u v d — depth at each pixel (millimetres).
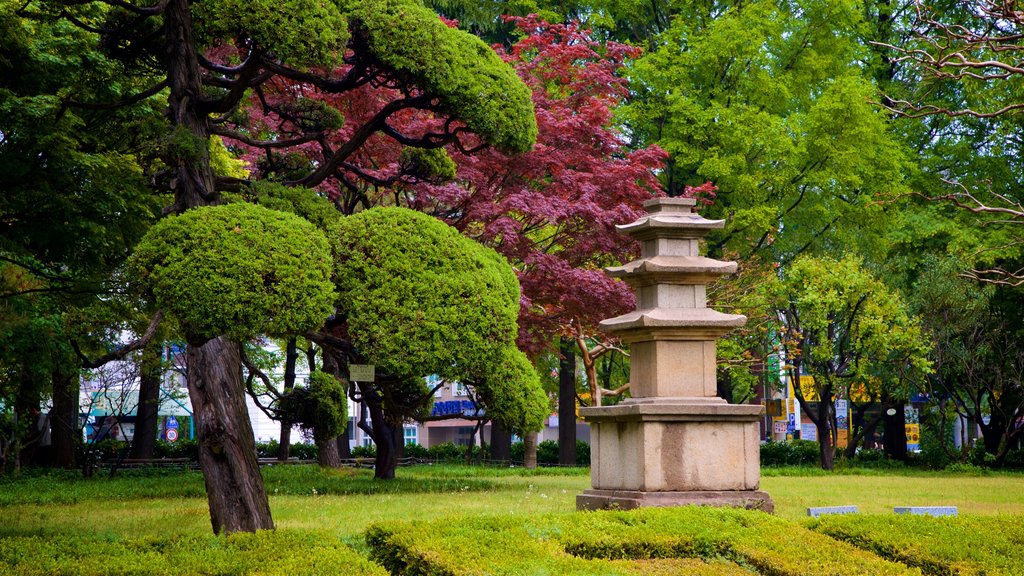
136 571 6625
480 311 11141
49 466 27359
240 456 10344
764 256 28641
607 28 29969
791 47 27922
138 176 13281
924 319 29062
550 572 6711
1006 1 9320
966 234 27875
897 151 27484
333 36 10461
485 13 29062
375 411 20656
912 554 7680
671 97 26391
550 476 23688
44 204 11984
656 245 12492
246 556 7281
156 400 28438
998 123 24984
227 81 11609
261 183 10820
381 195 17406
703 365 12250
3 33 12281
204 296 9039
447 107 11875
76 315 18812
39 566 6723
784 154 25750
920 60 10531
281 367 41156
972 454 31844
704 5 28812
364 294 10672
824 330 28750
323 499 15562
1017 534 8688
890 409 32031
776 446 32719
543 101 20000
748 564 7645
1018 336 29453
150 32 11633
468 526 8586
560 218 18203
